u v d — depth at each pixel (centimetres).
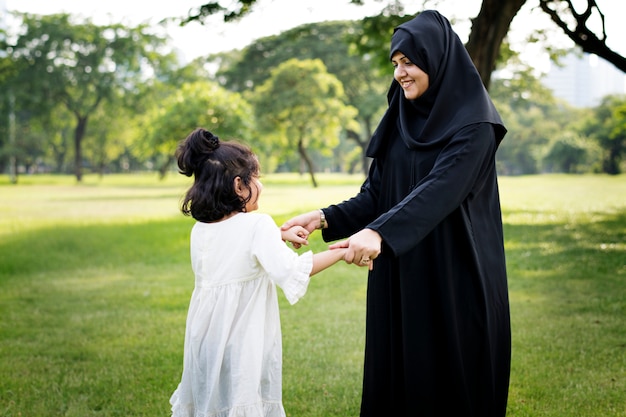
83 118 4606
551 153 5778
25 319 557
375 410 234
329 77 3278
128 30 4478
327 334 484
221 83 4800
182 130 2811
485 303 218
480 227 225
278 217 1225
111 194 2659
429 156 222
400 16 1152
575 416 322
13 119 4584
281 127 3241
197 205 221
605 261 788
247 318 217
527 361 409
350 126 3547
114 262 873
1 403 353
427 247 220
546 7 986
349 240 202
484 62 797
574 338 461
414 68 220
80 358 438
